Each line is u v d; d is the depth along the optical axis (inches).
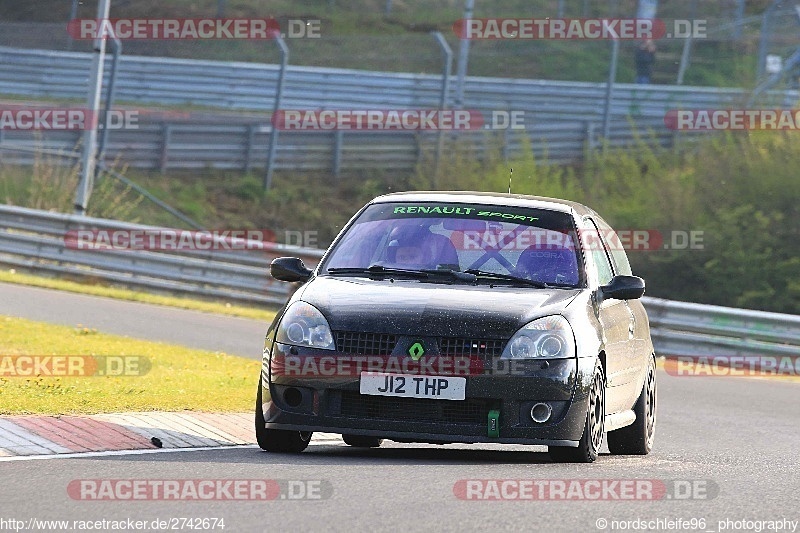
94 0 5802.2
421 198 1266.0
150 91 4864.7
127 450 1076.5
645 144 4453.7
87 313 2549.2
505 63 5516.7
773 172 4146.2
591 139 4532.5
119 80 4835.1
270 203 4601.4
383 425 1057.5
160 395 1419.8
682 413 1776.6
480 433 1051.9
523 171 4370.1
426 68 5502.0
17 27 5093.5
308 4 5979.3
